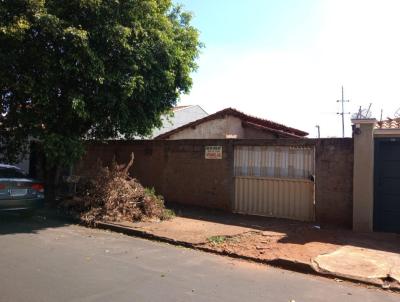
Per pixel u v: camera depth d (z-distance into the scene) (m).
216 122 20.69
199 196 12.59
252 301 5.12
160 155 13.73
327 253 7.41
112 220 10.04
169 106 13.42
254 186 11.39
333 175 10.06
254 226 9.77
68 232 9.02
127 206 10.48
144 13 11.38
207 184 12.40
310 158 10.47
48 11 9.98
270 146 11.09
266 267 6.86
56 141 11.02
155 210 10.67
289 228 9.58
